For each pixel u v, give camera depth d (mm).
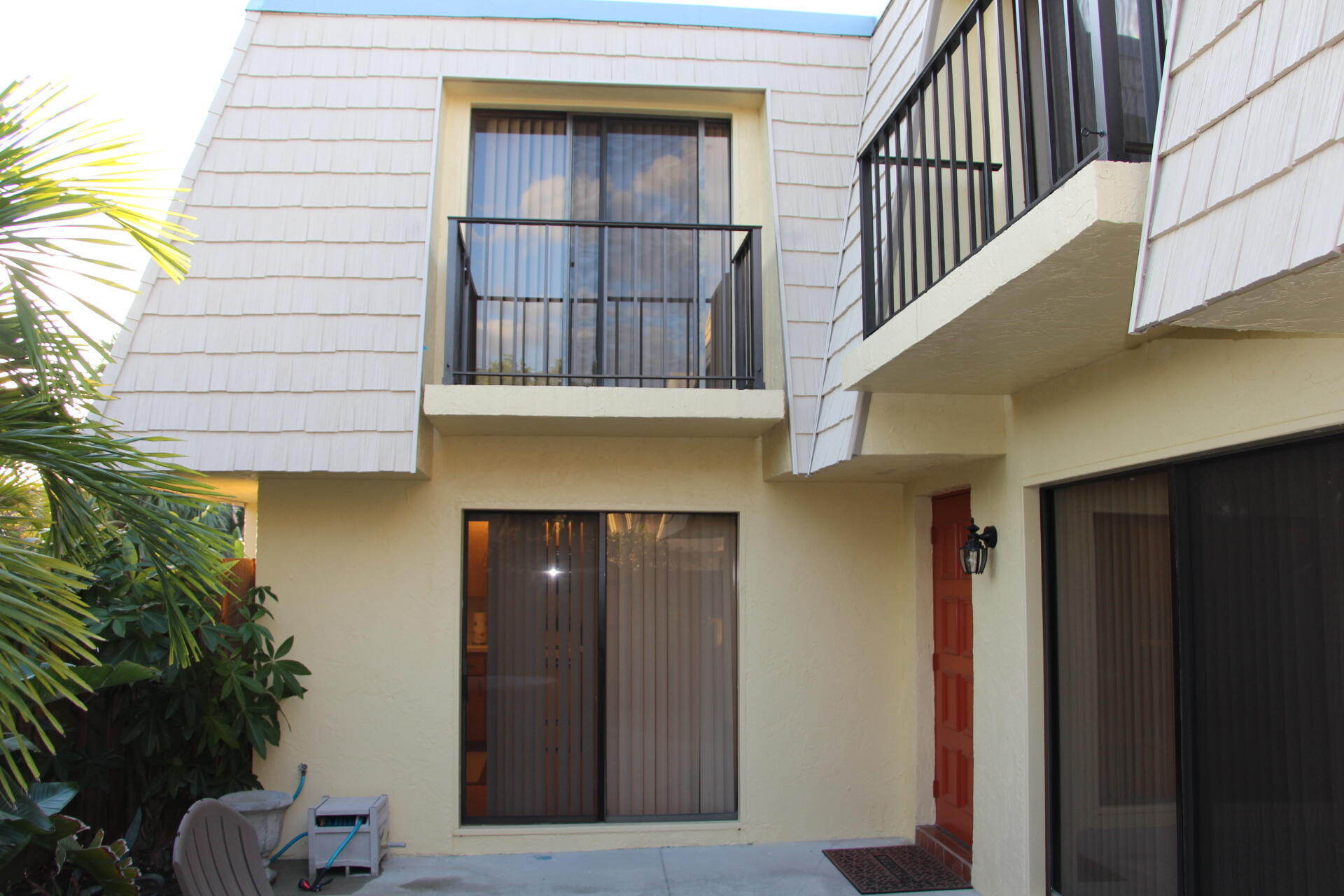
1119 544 3580
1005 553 4227
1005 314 2820
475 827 5062
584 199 5516
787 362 4875
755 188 5512
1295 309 1771
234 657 4762
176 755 4621
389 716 5051
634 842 5113
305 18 5160
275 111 5004
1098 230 2162
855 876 4660
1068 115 3475
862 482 5434
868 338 3738
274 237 4852
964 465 4625
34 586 2252
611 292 5367
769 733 5270
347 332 4770
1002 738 4227
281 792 4656
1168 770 3229
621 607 5355
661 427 5047
